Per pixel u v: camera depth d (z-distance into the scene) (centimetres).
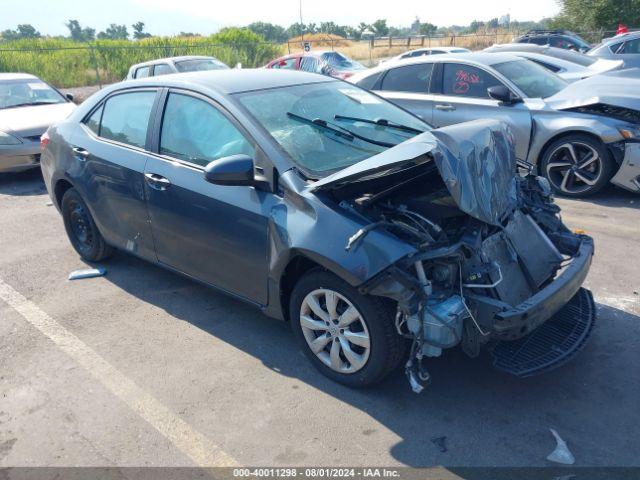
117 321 427
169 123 409
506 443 285
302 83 425
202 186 371
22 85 1007
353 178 294
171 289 477
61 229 647
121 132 451
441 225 319
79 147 481
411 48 3441
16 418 320
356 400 322
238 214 350
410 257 287
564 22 3222
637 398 313
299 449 288
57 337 406
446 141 291
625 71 738
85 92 2044
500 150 336
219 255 374
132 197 427
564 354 308
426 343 290
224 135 371
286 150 346
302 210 321
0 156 838
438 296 291
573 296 359
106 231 478
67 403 331
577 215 608
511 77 707
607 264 481
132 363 370
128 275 508
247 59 2616
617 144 618
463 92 723
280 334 398
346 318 316
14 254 574
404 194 335
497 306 287
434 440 289
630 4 2914
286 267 335
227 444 294
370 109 427
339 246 301
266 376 350
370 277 288
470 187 289
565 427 294
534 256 355
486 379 335
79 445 298
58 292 480
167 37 2786
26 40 2647
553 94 700
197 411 320
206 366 363
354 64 1792
